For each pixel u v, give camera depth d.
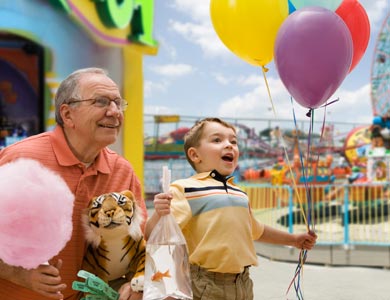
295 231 9.00
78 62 9.95
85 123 2.18
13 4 8.96
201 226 2.63
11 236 1.67
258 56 3.07
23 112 10.00
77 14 9.77
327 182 11.88
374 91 13.86
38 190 1.70
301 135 23.41
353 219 9.28
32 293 2.09
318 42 2.64
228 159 2.84
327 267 7.60
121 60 10.71
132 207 2.23
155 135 20.44
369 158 13.38
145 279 2.12
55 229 1.73
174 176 20.11
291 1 2.97
